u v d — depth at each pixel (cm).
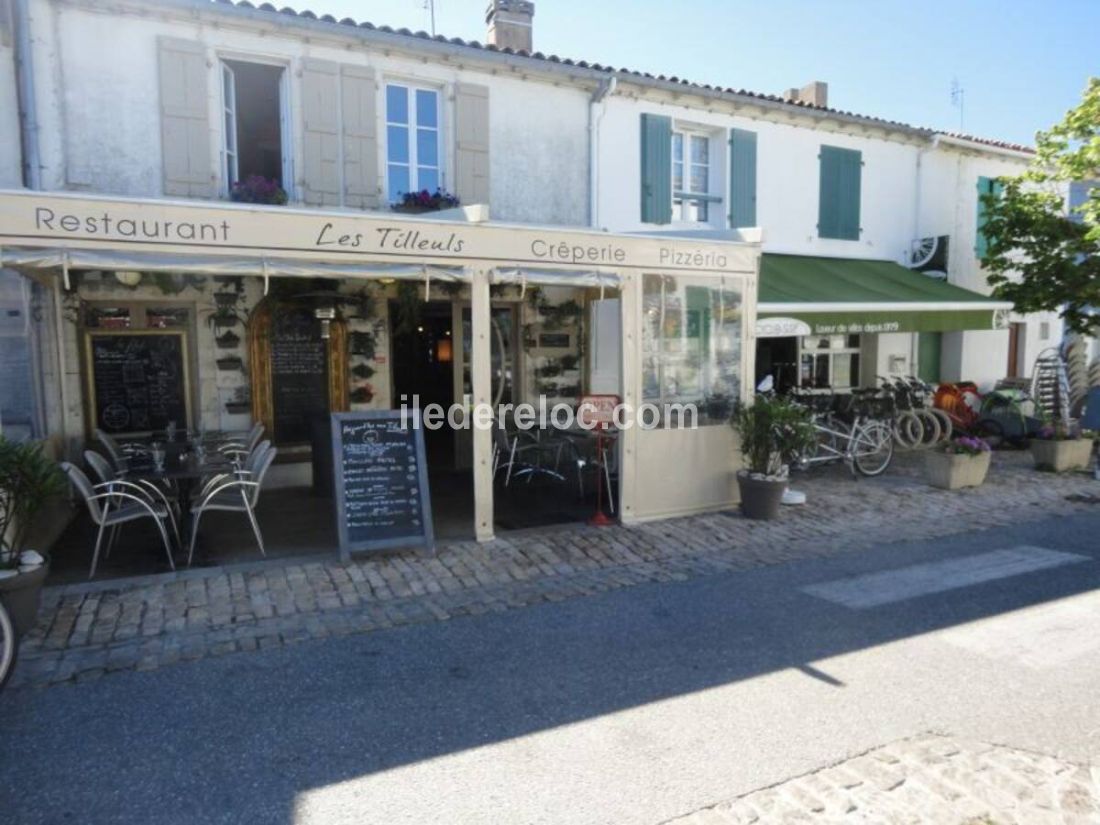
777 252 1234
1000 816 306
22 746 353
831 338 1350
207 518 768
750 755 349
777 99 1189
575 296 1077
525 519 777
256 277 877
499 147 980
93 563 584
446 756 347
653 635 487
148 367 843
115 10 774
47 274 722
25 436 676
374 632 489
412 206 902
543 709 390
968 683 421
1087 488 947
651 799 316
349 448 635
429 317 1039
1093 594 565
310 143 866
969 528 757
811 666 441
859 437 1009
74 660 441
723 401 810
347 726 372
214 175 826
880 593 566
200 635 480
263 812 306
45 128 752
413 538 640
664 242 746
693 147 1173
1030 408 1318
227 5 797
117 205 521
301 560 627
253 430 807
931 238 1339
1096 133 1105
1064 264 1154
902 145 1351
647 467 764
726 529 743
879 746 357
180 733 365
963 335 1446
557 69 980
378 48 893
